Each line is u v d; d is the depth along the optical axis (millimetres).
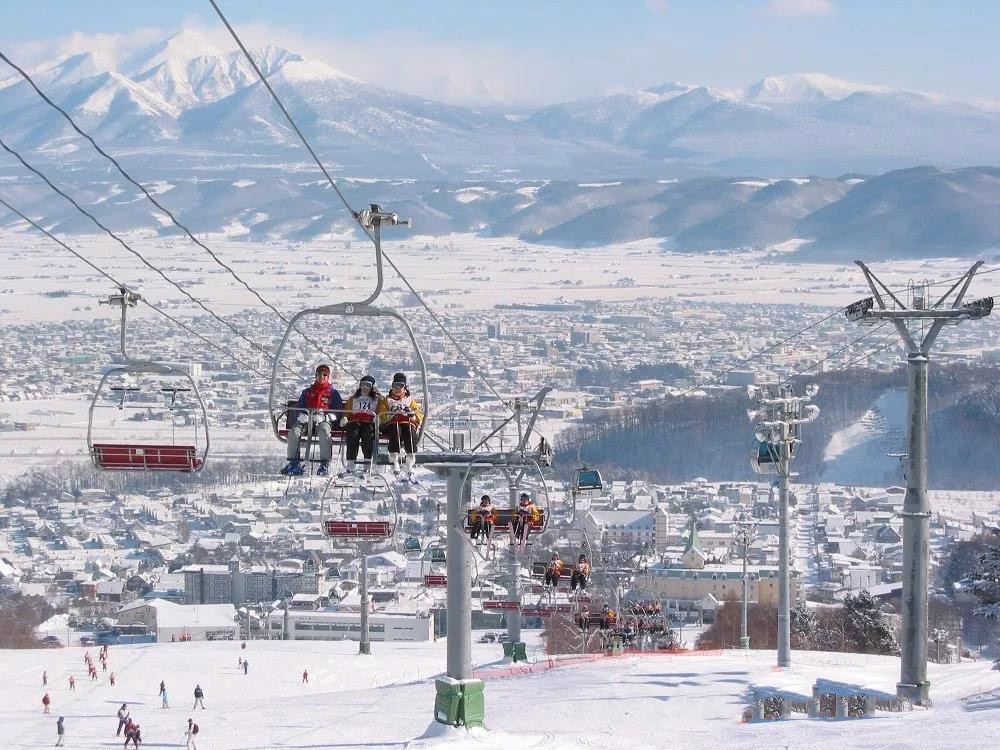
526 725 52719
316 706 64438
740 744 45906
